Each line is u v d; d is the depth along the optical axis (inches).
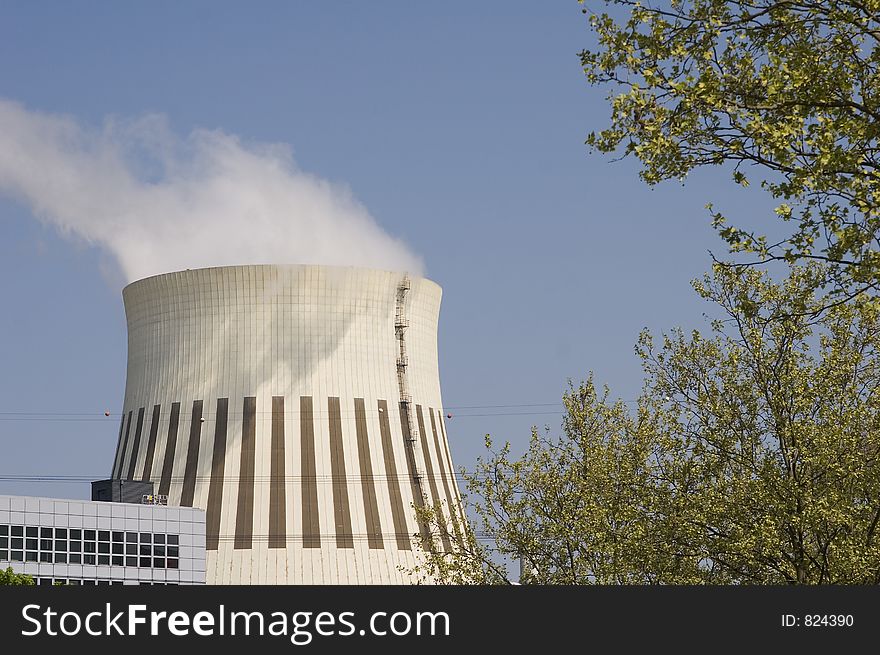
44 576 4640.8
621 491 1966.0
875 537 1697.8
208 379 5413.4
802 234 1139.9
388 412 5497.1
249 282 5452.8
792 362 1817.2
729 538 1790.1
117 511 4916.3
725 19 1159.0
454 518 2249.0
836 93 1135.6
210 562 5216.5
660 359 1900.8
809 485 1733.5
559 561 2101.4
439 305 5940.0
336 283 5511.8
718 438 1836.9
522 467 2172.7
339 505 5310.0
